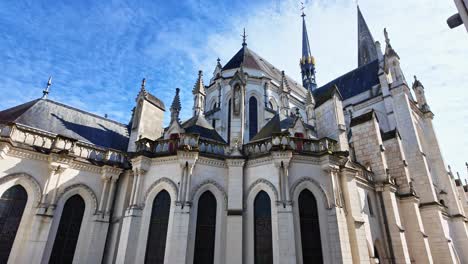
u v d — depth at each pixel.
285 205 20.78
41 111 27.02
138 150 24.48
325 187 22.58
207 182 23.02
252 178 23.33
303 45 86.12
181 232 20.36
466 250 39.75
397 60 48.16
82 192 24.22
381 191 28.78
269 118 36.91
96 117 32.28
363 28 77.75
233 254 20.72
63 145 24.00
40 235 20.94
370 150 30.91
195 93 38.81
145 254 21.06
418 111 50.94
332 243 20.66
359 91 55.62
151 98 32.34
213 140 25.83
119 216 24.33
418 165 39.81
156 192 22.91
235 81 28.22
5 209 20.70
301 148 23.66
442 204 42.72
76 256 22.67
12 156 21.61
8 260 19.89
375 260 24.05
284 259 19.27
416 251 28.66
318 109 30.25
